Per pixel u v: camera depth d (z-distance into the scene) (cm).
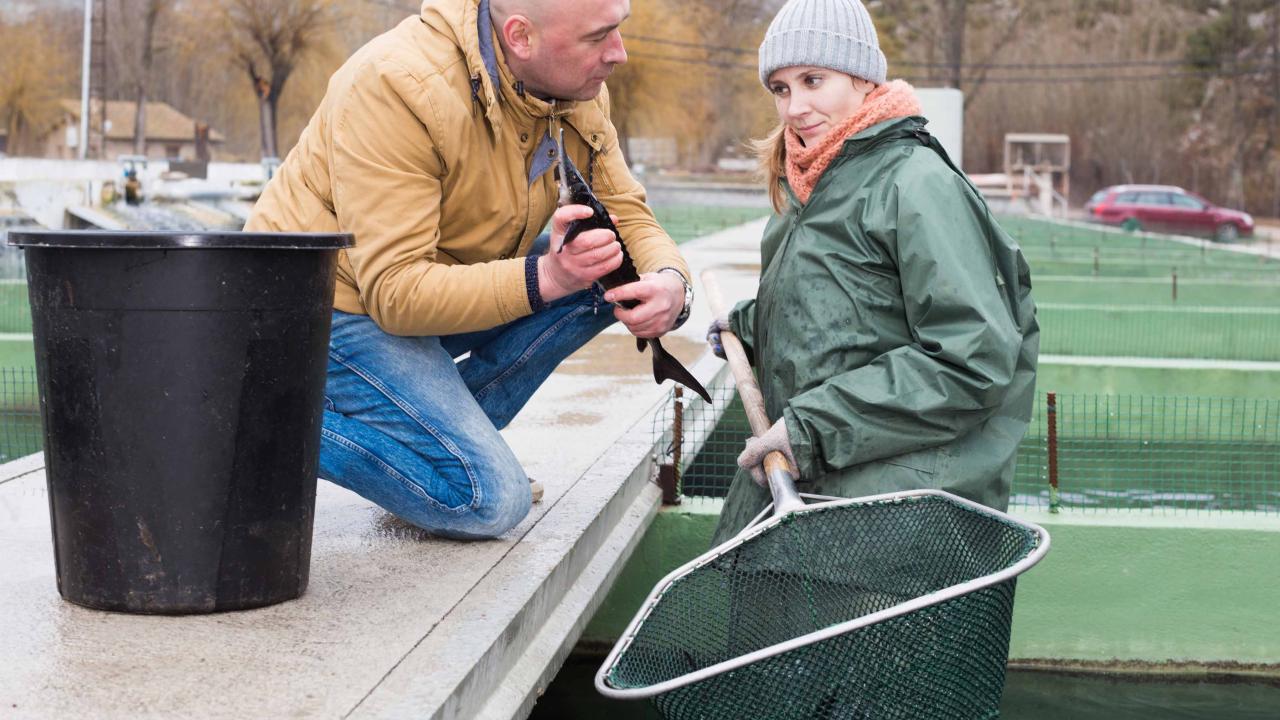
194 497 217
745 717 200
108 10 4647
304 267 219
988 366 244
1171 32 5762
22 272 1359
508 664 225
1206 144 5741
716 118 5878
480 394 302
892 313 258
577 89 259
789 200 277
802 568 238
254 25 4484
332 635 214
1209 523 393
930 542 239
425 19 258
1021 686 391
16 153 4881
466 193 262
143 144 4631
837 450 248
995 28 5875
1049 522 395
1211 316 979
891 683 200
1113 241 2231
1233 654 393
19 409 724
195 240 209
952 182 254
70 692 188
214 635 213
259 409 218
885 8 5925
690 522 400
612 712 365
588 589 282
